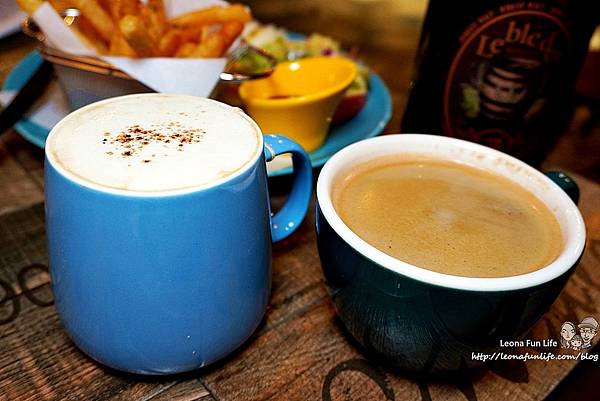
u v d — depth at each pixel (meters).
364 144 0.31
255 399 0.28
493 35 0.36
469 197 0.30
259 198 0.27
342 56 0.53
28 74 0.48
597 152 0.49
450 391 0.29
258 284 0.28
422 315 0.25
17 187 0.39
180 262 0.25
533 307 0.25
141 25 0.35
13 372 0.28
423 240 0.27
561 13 0.36
